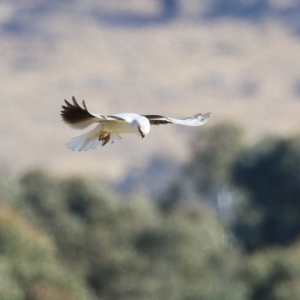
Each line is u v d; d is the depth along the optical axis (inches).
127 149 5137.8
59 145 5236.2
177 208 2047.2
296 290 1101.7
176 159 3998.5
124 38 7652.6
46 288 961.5
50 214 1464.1
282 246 1834.4
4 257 1027.3
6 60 7126.0
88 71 6840.6
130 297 1185.4
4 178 1482.5
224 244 1610.5
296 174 1923.0
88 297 1042.7
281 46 7396.7
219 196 2087.8
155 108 6156.5
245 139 2247.8
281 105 6200.8
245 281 1216.2
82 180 1523.1
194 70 6934.1
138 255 1354.6
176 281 1188.5
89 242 1406.3
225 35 7721.5
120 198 1620.3
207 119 360.5
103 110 6038.4
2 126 5575.8
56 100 6181.1
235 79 6712.6
